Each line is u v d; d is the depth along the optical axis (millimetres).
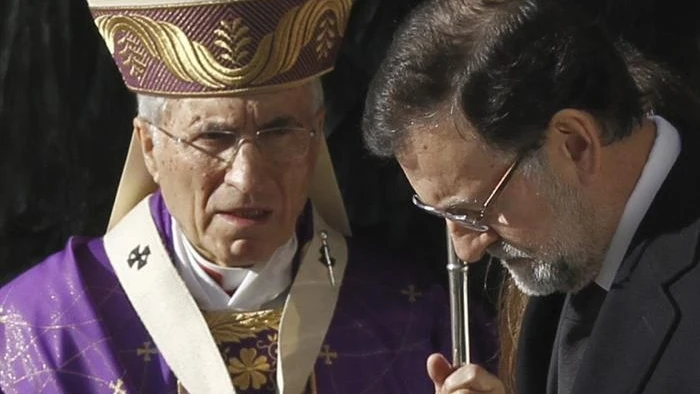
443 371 8141
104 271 10633
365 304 10688
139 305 10438
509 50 7129
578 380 7348
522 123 7125
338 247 10883
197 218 10000
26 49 11781
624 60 7551
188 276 10500
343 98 11695
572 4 7465
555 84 7109
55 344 10359
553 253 7379
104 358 10273
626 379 7176
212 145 9789
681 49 10984
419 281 10938
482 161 7262
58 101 11844
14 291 10734
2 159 11891
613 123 7219
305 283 10570
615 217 7379
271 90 9695
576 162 7262
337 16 10031
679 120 7641
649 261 7242
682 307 7059
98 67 11883
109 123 11945
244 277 10461
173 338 10305
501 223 7398
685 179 7336
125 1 9789
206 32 9578
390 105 7391
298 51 9750
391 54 7449
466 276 8547
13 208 11969
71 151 11953
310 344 10398
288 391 10258
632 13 10883
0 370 10430
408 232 11828
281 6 9586
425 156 7391
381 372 10492
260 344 10391
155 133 9953
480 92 7137
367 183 11812
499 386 7992
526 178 7262
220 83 9641
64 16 11766
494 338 10734
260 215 9938
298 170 9961
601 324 7320
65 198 12039
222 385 10156
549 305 8320
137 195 11023
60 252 10961
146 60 9836
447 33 7262
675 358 7000
